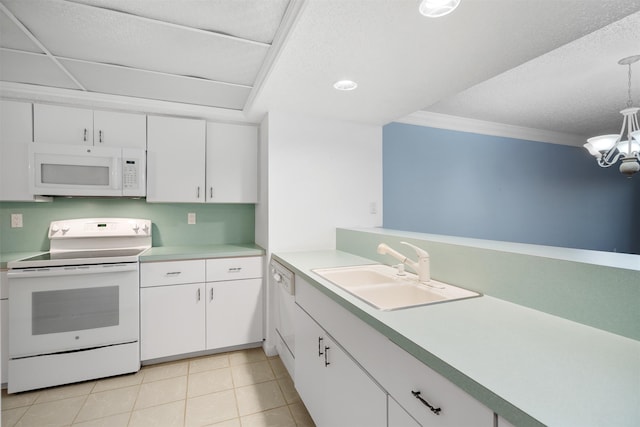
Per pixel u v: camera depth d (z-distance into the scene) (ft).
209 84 7.06
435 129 11.03
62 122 7.32
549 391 2.00
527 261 3.71
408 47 4.91
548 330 3.02
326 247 8.68
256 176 9.21
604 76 7.76
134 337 7.15
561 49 6.48
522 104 9.80
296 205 8.34
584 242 14.37
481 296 4.15
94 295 6.86
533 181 13.03
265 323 8.43
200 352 8.08
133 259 7.12
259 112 8.17
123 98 7.65
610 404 1.86
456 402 2.33
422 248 5.39
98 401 6.20
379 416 3.36
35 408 5.96
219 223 9.70
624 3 3.82
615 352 2.57
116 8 4.42
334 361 4.47
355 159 9.02
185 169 8.36
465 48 4.95
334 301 4.49
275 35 5.08
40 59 5.87
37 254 7.50
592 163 14.52
